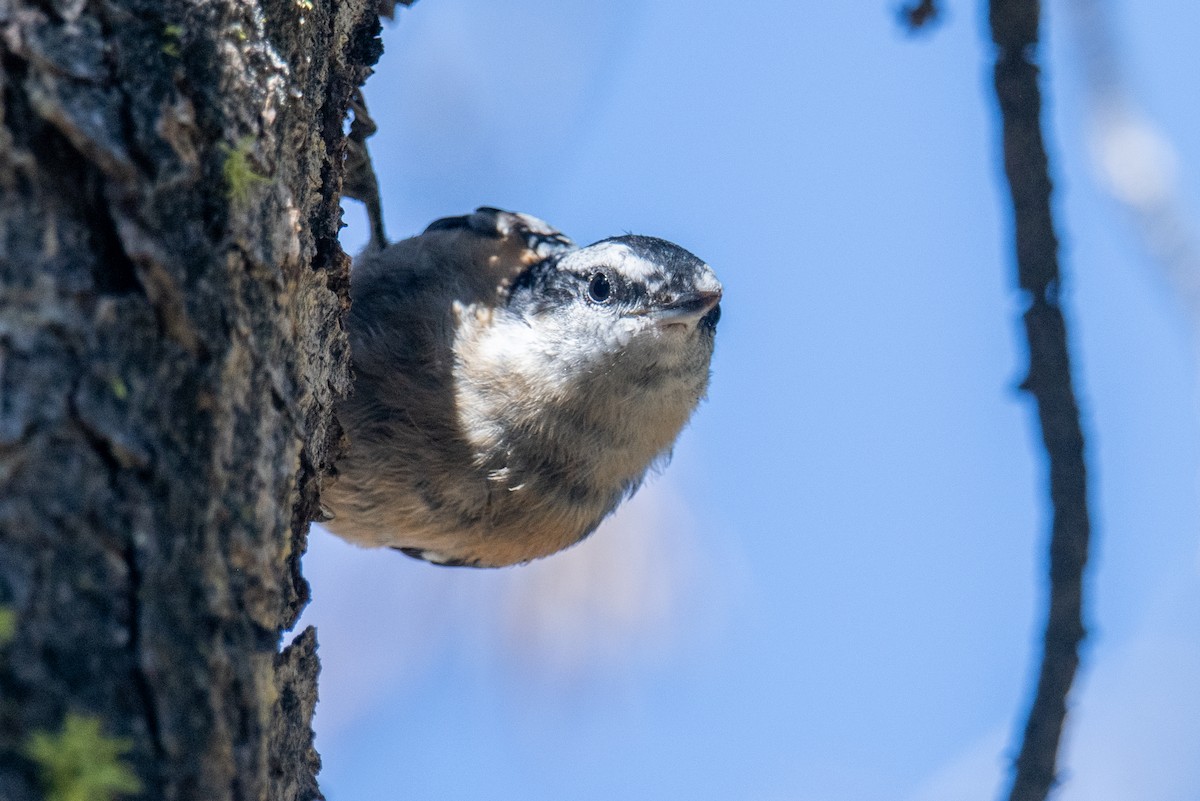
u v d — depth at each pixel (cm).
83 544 356
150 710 359
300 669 512
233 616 404
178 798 361
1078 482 667
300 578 524
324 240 560
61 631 345
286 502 458
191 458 394
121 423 369
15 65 371
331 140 571
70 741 332
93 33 390
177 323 392
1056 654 661
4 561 339
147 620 365
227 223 421
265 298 448
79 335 367
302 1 506
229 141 427
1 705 328
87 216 379
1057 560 665
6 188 365
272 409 449
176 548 382
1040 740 658
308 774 514
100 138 379
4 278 359
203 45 424
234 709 394
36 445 352
